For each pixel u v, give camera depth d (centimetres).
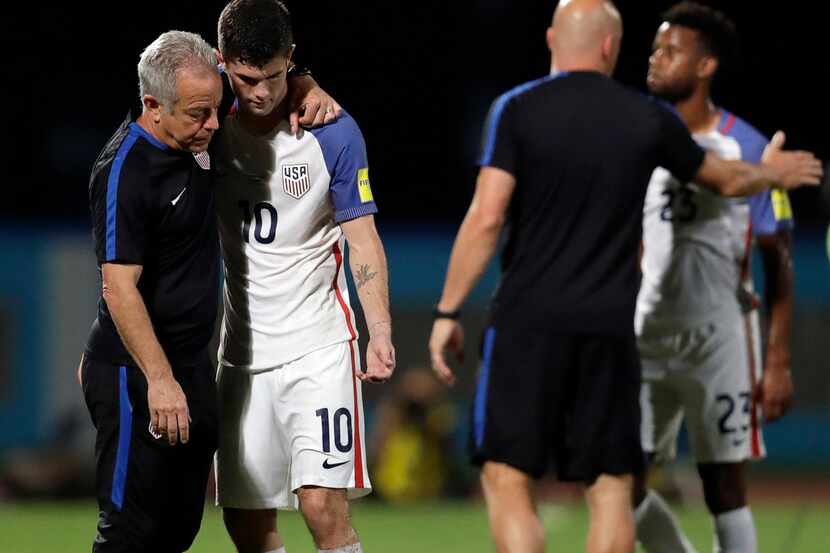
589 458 1661
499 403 1659
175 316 1627
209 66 1545
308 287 1703
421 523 3356
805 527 3156
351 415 1697
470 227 1655
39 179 8100
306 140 1666
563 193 1641
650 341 2102
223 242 1736
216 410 1683
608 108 1650
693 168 1708
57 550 2661
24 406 5391
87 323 5484
